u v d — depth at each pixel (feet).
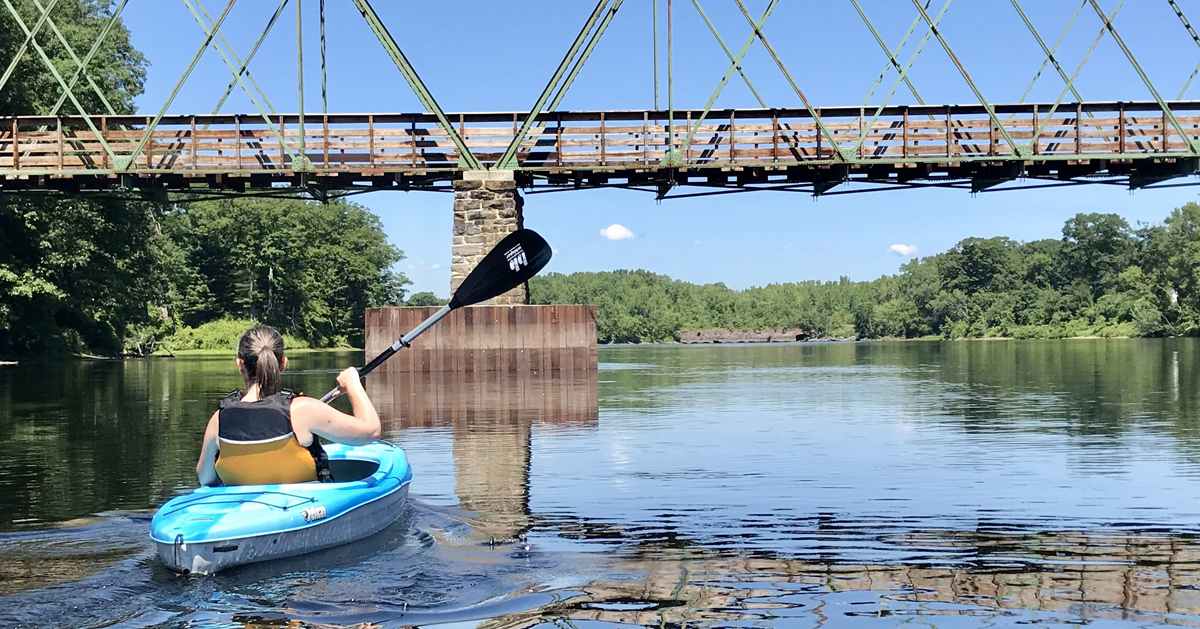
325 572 16.33
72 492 24.64
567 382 68.33
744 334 500.74
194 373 90.07
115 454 32.04
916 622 13.64
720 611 14.17
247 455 17.97
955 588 15.34
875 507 22.08
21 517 21.34
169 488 25.25
